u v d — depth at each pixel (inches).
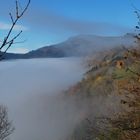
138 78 328.8
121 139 364.2
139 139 354.3
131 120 359.3
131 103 345.4
